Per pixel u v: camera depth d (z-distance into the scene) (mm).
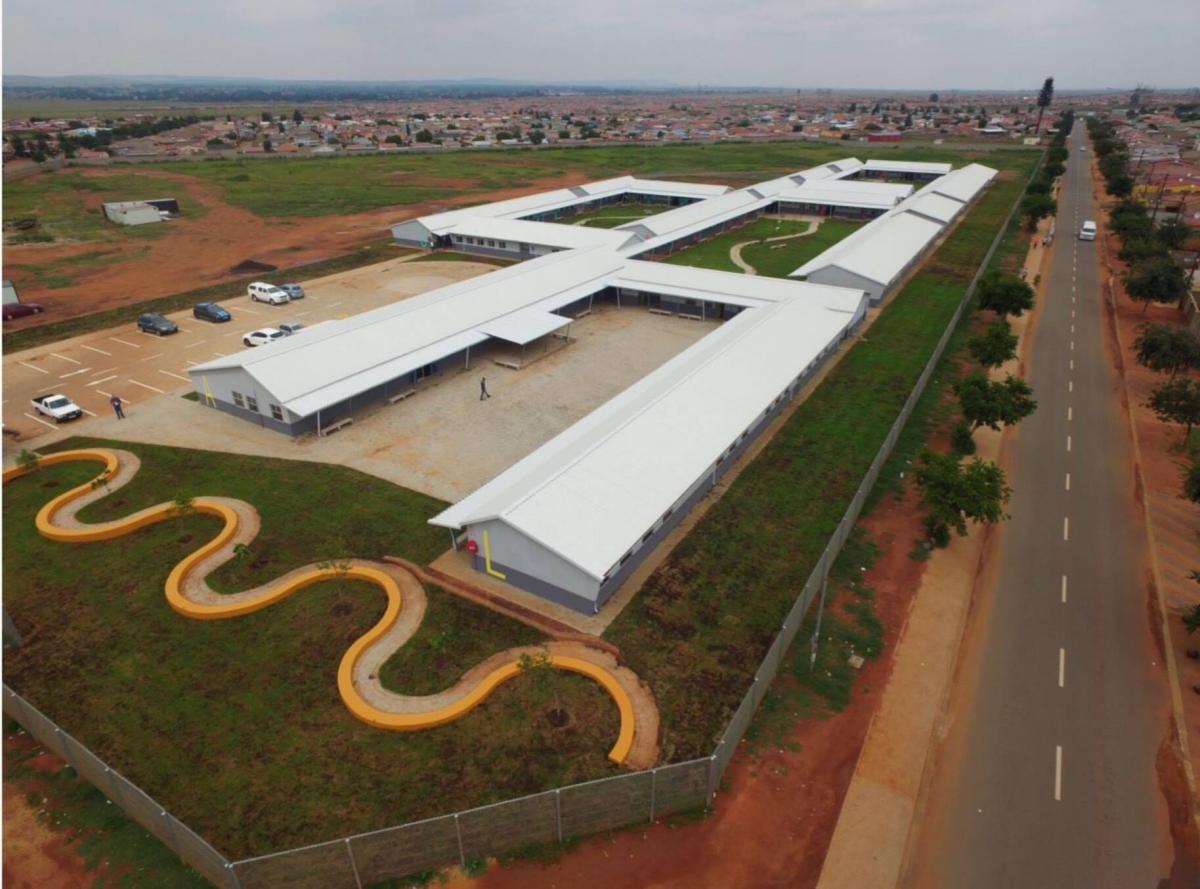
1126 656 31031
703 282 72438
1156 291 68438
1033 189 118688
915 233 90938
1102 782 25734
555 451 40281
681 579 34844
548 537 31984
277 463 44969
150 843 23484
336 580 34906
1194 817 24594
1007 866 23109
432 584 34594
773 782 25375
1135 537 38594
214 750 26484
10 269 86125
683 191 126938
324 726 27375
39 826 24062
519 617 32500
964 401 45188
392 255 94562
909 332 66438
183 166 163250
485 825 22734
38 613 33031
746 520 39281
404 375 54750
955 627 32375
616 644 30906
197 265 89188
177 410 51844
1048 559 36969
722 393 46312
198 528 38906
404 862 22578
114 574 35469
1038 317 71062
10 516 39906
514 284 68938
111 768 25156
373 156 187500
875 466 41562
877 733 27266
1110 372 58781
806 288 69000
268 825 23891
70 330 66875
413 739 26828
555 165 174000
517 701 28297
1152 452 46656
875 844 23562
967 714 28250
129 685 29281
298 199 128625
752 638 31438
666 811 24422
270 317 70812
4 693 27031
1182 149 190875
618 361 60500
